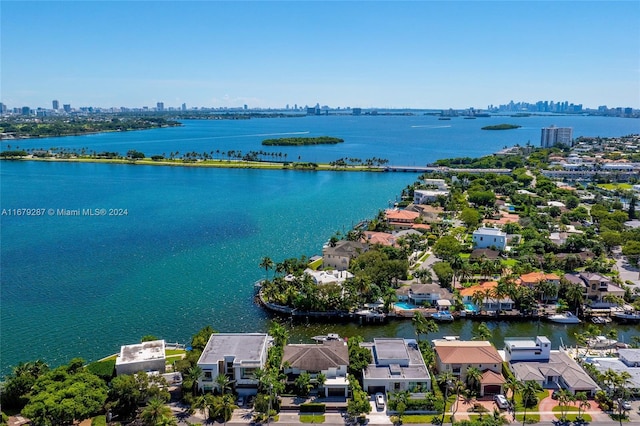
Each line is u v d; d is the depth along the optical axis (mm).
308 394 97812
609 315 139000
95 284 158750
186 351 114062
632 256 183500
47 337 124562
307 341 125125
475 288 147250
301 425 88625
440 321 136250
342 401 95438
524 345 108000
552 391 98875
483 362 101875
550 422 88875
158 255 188500
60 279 162625
